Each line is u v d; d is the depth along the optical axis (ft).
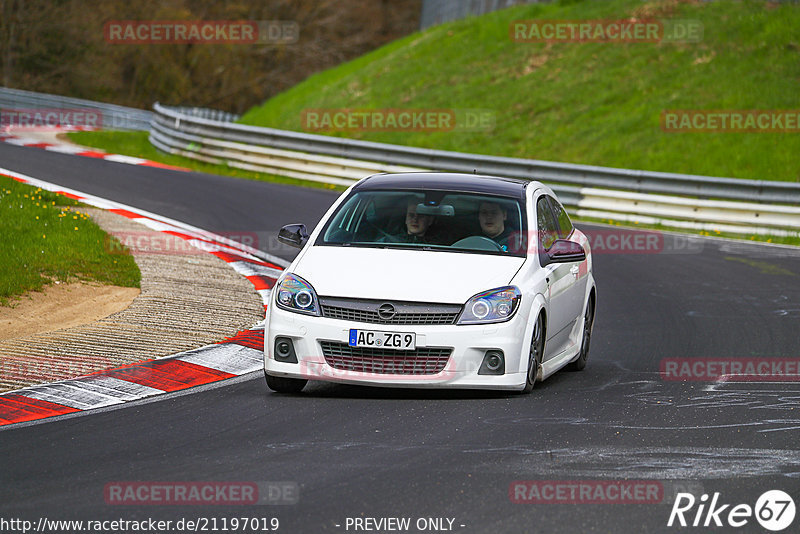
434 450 70.74
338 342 85.10
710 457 69.97
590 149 324.80
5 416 80.12
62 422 78.59
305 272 89.25
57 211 167.02
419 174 105.60
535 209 99.96
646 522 56.65
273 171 306.55
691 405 87.45
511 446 72.02
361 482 63.16
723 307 147.23
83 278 134.62
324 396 88.53
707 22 381.81
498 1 481.46
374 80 436.76
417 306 85.35
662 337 125.59
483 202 98.73
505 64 408.26
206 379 95.20
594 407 85.66
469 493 61.05
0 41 627.87
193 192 242.37
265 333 88.74
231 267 156.04
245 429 76.59
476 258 91.45
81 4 654.53
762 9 377.30
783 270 183.42
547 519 56.75
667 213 248.32
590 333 111.45
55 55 652.48
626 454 70.38
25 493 61.05
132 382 91.76
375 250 92.43
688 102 334.24
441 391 91.15
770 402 89.40
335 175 294.05
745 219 239.50
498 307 86.28
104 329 111.14
